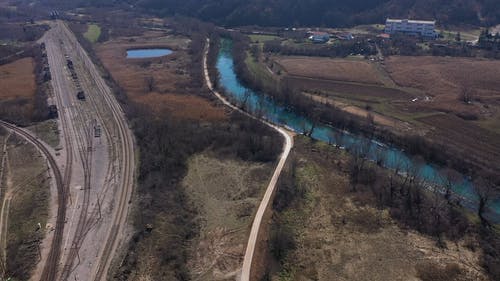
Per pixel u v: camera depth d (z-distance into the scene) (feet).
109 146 346.54
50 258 223.51
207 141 357.00
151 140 350.64
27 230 244.83
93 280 209.97
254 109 429.38
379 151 345.31
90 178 299.38
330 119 405.39
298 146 356.38
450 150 339.36
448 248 241.35
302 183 300.61
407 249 241.55
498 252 236.43
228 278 216.74
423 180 301.84
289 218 263.49
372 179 303.27
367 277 222.28
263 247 237.66
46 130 375.66
